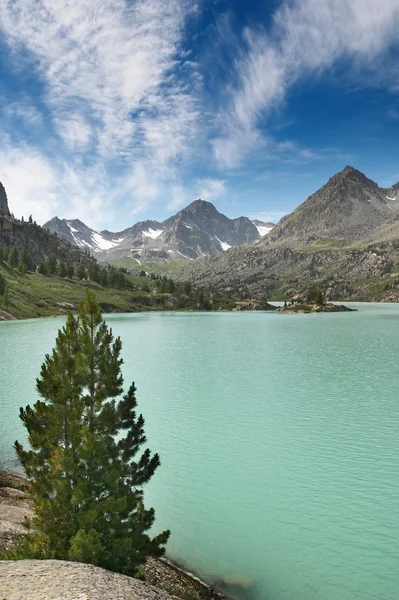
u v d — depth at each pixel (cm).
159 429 4000
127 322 19462
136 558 1583
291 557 2084
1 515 2159
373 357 8138
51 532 1495
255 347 9925
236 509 2552
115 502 1524
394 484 2834
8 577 1182
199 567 2016
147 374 6650
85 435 1588
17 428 4009
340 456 3322
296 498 2678
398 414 4378
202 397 5159
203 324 17962
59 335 1803
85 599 1047
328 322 17800
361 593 1823
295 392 5381
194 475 3031
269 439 3716
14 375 6425
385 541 2202
